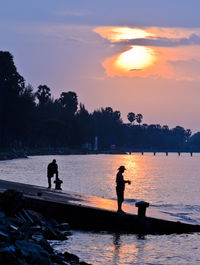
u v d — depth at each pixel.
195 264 21.94
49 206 30.28
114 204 34.34
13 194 26.02
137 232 29.53
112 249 24.48
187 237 28.38
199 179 101.56
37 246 19.27
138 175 114.44
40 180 79.94
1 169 111.94
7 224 22.31
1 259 16.67
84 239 26.67
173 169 158.50
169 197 58.22
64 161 191.62
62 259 19.73
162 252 24.11
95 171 119.62
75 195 37.69
